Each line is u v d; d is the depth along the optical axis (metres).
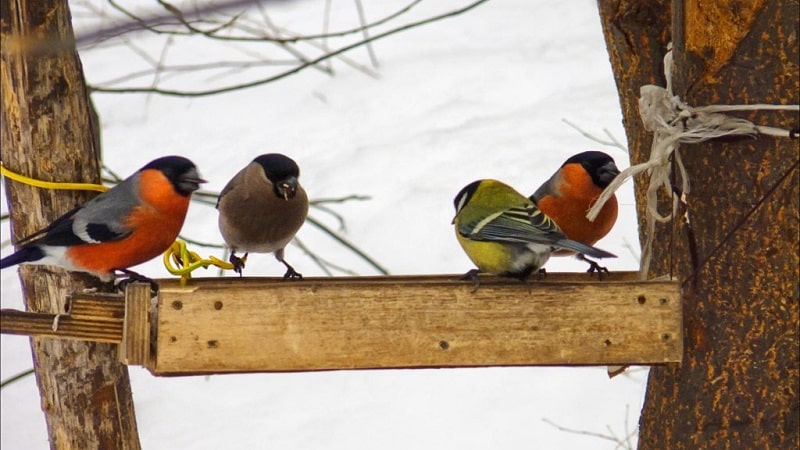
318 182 20.69
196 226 19.95
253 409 15.78
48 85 9.99
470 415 15.27
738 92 8.74
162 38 27.09
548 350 9.02
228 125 23.22
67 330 8.80
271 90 24.48
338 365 8.91
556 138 20.67
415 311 8.97
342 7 27.89
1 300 18.61
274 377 16.53
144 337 8.74
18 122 10.02
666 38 9.58
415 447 14.72
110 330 8.89
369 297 8.93
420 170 20.61
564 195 11.96
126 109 24.23
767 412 8.66
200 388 16.39
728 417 8.78
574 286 9.01
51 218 10.23
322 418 15.50
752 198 8.71
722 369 8.83
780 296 8.62
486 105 22.52
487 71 23.75
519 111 22.02
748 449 8.70
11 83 9.93
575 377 15.85
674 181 9.02
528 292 9.00
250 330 8.82
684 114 8.80
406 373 16.39
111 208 10.22
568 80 23.03
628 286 8.96
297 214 12.44
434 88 23.44
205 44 26.81
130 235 10.24
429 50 25.36
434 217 19.31
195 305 8.75
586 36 24.89
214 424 15.52
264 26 23.55
